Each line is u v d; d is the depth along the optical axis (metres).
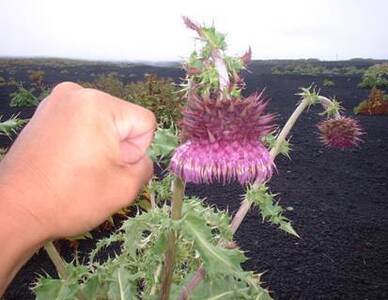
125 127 0.19
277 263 0.77
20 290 0.68
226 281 0.38
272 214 0.37
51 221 0.19
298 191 1.13
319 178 1.24
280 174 1.27
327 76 5.02
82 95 0.19
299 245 0.84
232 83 0.23
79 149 0.18
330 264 0.77
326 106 0.42
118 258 0.42
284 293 0.68
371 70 4.97
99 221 0.20
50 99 0.20
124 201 0.20
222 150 0.22
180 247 0.38
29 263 0.76
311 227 0.92
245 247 0.83
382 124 2.03
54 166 0.18
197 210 0.32
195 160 0.23
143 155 0.20
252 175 0.23
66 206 0.19
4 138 1.61
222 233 0.34
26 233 0.19
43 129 0.19
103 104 0.19
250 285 0.38
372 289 0.70
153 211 0.30
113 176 0.19
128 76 4.71
